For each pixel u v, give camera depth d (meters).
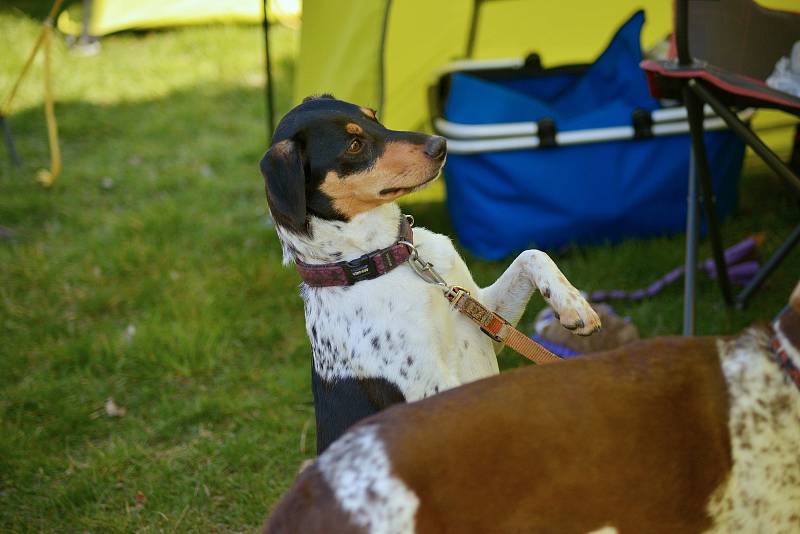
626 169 4.45
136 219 5.41
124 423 3.66
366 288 2.39
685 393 1.50
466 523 1.41
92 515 3.12
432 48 5.16
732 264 4.12
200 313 4.33
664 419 1.48
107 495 3.22
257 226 5.25
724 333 3.76
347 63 4.62
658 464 1.46
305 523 1.44
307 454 3.35
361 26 4.49
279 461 3.33
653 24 5.32
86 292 4.69
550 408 1.46
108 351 4.03
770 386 1.49
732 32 3.49
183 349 4.00
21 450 3.45
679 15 3.02
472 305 2.40
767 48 3.60
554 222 4.51
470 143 4.47
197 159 6.39
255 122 7.00
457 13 5.09
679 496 1.47
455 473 1.41
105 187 6.00
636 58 4.73
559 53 5.50
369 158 2.36
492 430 1.43
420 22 4.96
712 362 1.53
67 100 7.68
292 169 2.28
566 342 3.60
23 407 3.76
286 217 2.41
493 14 5.21
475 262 4.63
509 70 5.14
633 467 1.45
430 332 2.37
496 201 4.54
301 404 3.67
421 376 2.36
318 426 2.57
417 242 2.49
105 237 5.23
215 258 4.91
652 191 4.46
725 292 3.86
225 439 3.50
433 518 1.40
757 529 1.50
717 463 1.48
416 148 2.37
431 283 2.41
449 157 4.63
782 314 1.54
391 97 5.20
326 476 1.46
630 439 1.45
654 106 4.55
